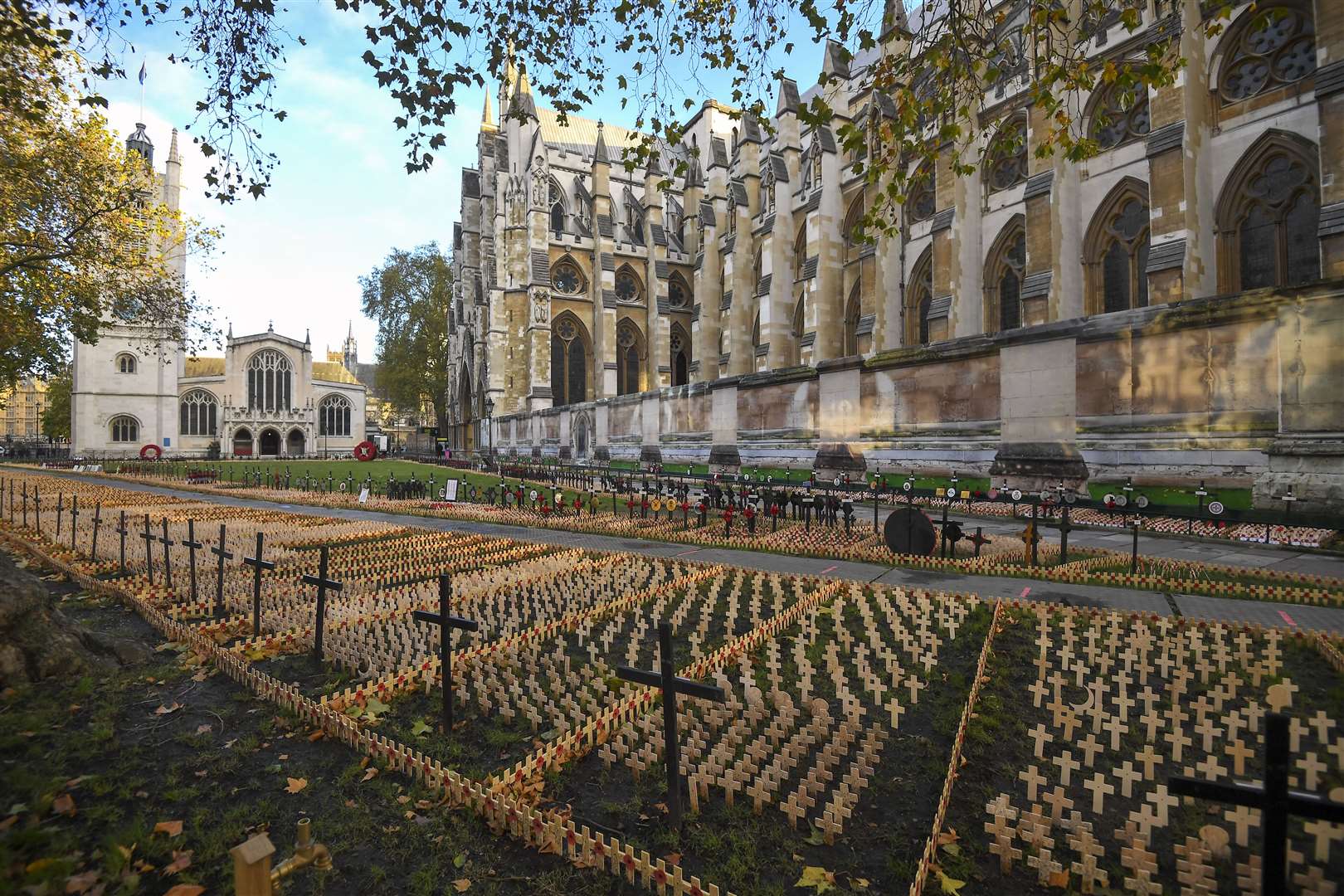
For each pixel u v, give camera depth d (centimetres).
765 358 4772
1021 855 376
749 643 777
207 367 8594
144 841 404
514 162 6694
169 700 637
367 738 528
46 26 970
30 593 667
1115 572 1167
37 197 2005
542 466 4656
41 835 389
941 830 416
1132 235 2738
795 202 4806
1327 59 1967
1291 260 2288
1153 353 1825
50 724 561
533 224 6284
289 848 405
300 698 599
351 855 403
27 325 2306
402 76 997
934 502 2225
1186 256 2366
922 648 771
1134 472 1848
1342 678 661
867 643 812
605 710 572
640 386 6938
